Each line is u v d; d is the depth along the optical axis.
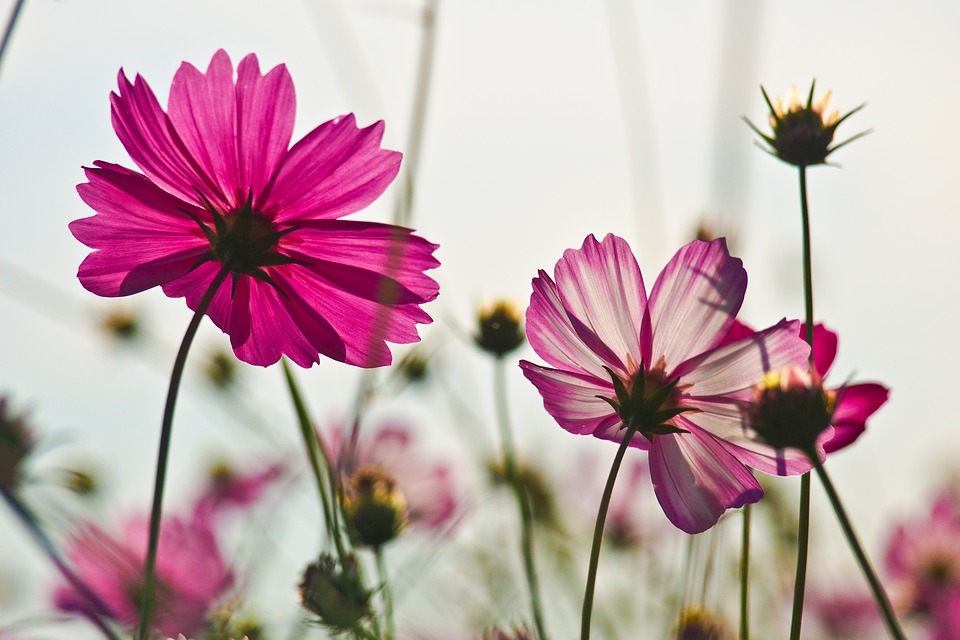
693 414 0.45
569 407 0.45
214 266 0.47
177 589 0.50
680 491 0.45
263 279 0.46
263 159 0.46
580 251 0.46
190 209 0.46
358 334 0.47
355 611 0.46
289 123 0.46
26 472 0.47
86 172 0.45
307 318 0.47
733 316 0.45
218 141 0.46
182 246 0.46
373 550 0.50
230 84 0.46
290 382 0.47
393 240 0.46
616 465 0.43
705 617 0.51
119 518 0.53
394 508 0.50
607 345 0.46
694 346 0.45
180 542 0.52
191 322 0.42
